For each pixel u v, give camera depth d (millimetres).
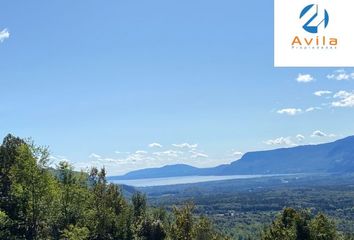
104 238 69625
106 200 73938
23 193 56000
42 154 57250
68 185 62812
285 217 58438
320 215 57312
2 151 67062
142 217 82562
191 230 59969
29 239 57938
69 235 57656
